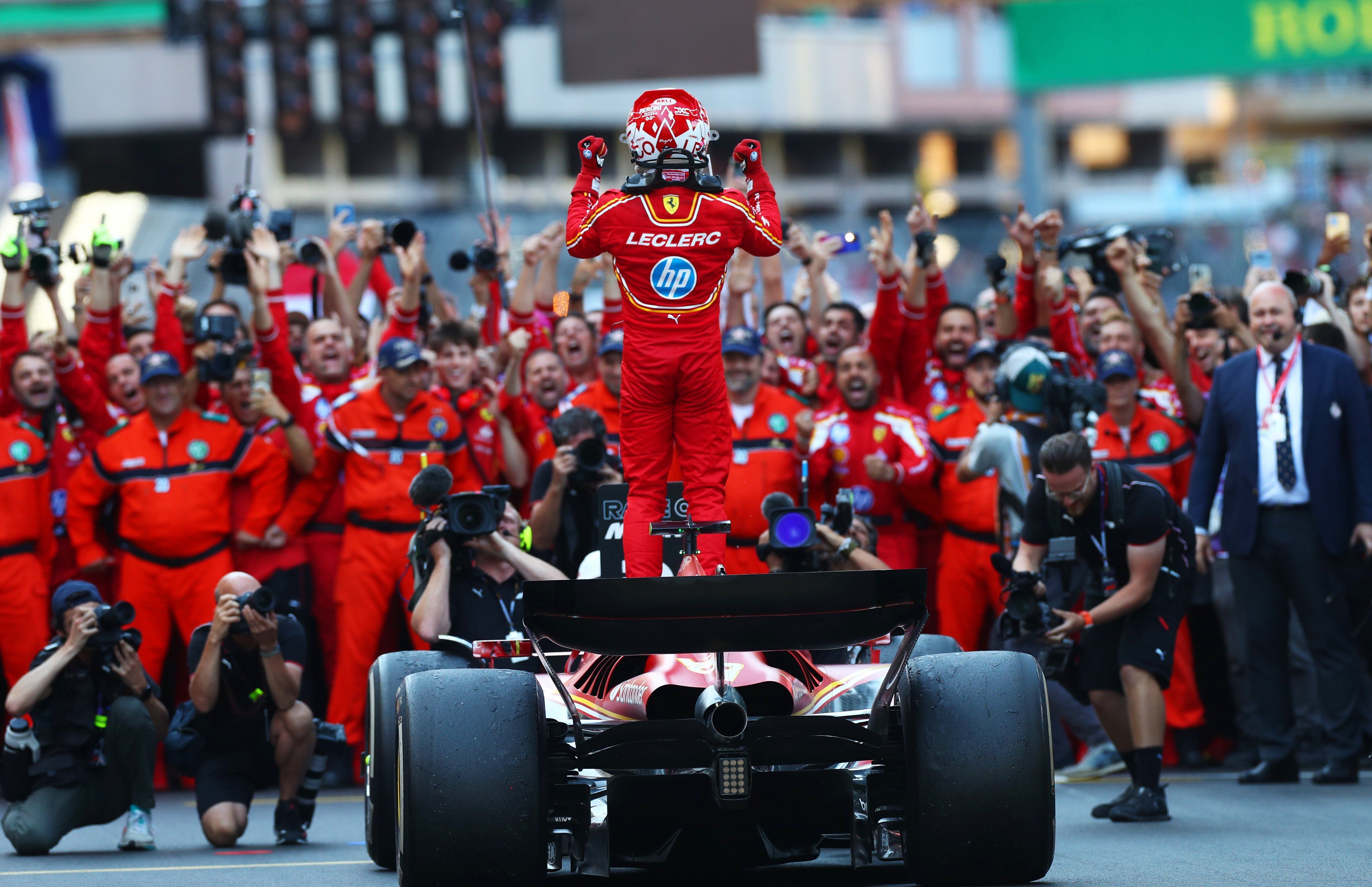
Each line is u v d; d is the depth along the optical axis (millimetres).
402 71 74062
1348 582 31750
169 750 27281
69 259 37438
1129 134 152625
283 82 69938
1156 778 27375
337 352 37000
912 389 38062
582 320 38281
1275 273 38281
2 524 35500
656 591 17875
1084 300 40906
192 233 38688
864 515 35688
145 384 35312
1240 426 32031
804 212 135750
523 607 18375
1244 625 32344
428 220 63906
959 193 141500
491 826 18484
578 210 21344
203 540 35500
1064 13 84625
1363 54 82500
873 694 21203
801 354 38375
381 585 35344
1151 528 26578
